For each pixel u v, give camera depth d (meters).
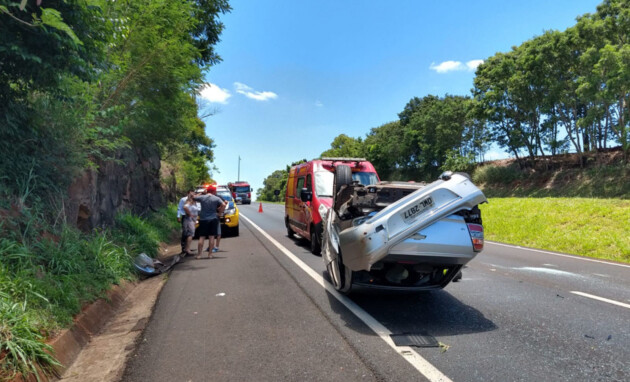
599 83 24.39
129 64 8.43
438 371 3.29
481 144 43.72
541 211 16.25
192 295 5.89
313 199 9.48
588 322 4.61
